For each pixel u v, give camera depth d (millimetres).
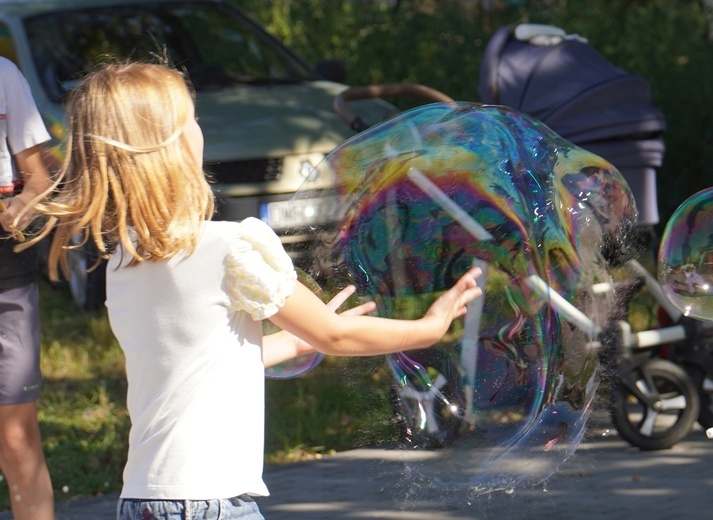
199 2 11570
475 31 12852
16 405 4922
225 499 3016
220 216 9445
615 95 7273
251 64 11102
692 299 4645
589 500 5945
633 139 7301
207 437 3035
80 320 10648
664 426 7031
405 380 4109
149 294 3088
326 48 13422
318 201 4141
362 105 10641
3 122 4867
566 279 4016
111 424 7949
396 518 5785
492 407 3994
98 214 3047
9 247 4844
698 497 5973
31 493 4980
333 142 9867
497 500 5945
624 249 4355
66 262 3297
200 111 10086
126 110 3076
